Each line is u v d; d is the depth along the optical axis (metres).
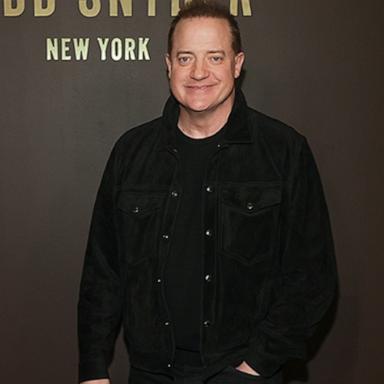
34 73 2.47
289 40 2.45
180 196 1.93
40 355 2.59
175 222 1.93
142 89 2.48
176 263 1.91
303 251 1.94
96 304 2.04
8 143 2.50
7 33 2.45
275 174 1.94
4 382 2.58
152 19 2.45
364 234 2.53
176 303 1.91
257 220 1.92
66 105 2.48
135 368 2.04
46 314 2.57
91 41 2.46
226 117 1.96
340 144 2.48
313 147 2.48
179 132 1.98
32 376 2.59
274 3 2.44
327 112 2.47
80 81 2.47
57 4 2.44
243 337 1.93
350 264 2.54
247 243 1.92
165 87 2.47
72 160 2.51
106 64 2.47
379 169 2.49
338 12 2.44
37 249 2.54
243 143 1.95
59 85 2.47
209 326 1.90
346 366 2.59
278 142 1.96
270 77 2.46
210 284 1.90
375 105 2.46
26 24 2.45
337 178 2.50
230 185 1.93
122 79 2.47
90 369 2.00
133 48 2.46
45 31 2.45
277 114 2.47
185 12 1.91
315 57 2.45
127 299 2.00
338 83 2.46
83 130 2.49
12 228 2.54
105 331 2.04
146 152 2.02
